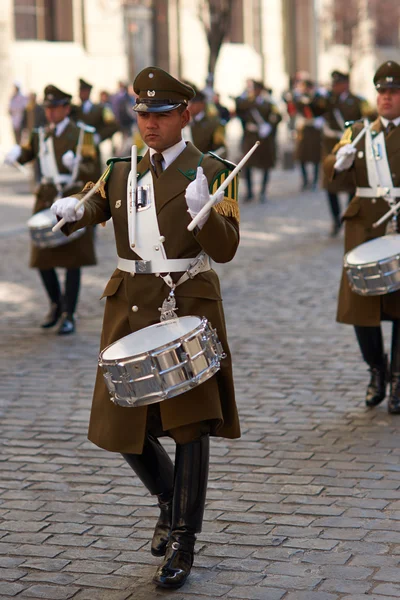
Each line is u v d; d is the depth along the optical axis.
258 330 24.31
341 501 13.77
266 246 37.19
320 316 25.67
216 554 12.23
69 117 25.27
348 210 18.14
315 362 21.25
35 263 24.55
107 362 10.98
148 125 11.55
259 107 51.47
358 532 12.72
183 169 11.67
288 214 46.78
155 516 13.55
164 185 11.64
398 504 13.62
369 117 38.06
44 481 14.91
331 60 102.69
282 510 13.52
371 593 11.05
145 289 11.72
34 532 13.07
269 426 17.14
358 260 16.81
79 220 11.60
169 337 11.01
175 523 11.53
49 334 24.83
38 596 11.31
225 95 90.19
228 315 26.06
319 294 28.36
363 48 102.69
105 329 12.10
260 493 14.13
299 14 98.44
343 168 17.97
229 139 84.81
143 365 10.80
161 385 10.84
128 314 11.82
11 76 73.56
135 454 12.02
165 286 11.66
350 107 38.00
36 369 21.42
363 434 16.64
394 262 16.50
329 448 15.98
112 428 11.70
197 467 11.54
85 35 77.94
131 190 11.74
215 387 11.62
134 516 13.57
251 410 18.05
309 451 15.85
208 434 11.77
